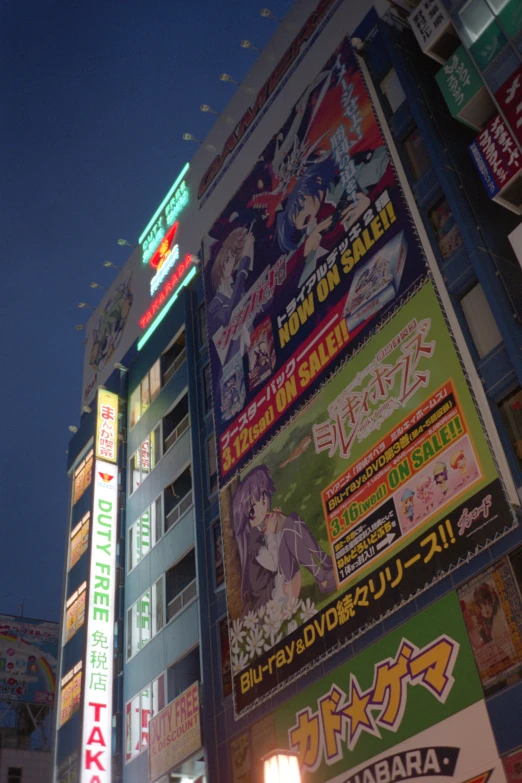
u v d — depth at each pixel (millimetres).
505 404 20297
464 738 17859
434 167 24406
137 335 44031
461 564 19031
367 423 23609
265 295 31031
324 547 23688
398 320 23672
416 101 26156
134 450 39469
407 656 20188
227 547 28406
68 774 32531
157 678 31109
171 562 33000
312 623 23125
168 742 28484
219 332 33406
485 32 22906
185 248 41688
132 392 42156
